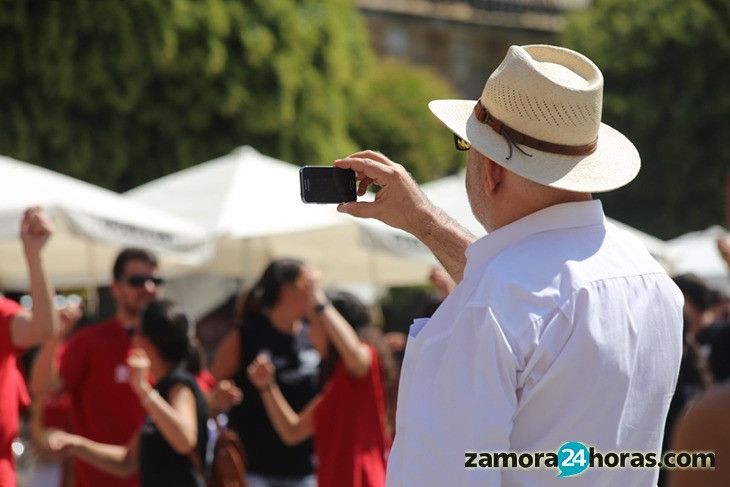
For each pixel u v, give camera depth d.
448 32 40.16
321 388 9.90
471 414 3.81
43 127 22.61
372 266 19.31
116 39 22.70
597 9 35.84
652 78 34.88
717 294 14.76
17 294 18.81
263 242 17.56
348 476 8.66
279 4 24.31
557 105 4.07
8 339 8.00
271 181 15.24
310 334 9.05
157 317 7.91
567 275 3.94
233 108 23.70
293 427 9.17
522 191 4.16
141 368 7.68
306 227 14.41
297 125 24.84
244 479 7.97
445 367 3.89
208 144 23.95
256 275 18.39
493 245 4.12
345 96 26.89
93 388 9.76
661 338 4.13
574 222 4.09
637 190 35.06
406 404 4.12
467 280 4.11
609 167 4.17
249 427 9.80
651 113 34.59
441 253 4.61
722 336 11.38
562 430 3.88
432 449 3.88
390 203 4.64
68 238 15.41
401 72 31.16
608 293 3.97
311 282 8.95
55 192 12.23
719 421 2.43
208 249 13.95
